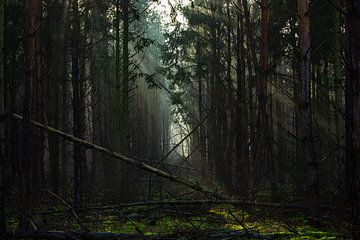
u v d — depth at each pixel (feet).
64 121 62.90
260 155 48.73
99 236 25.70
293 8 54.85
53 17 51.96
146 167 30.35
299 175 43.09
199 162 119.55
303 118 32.63
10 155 45.47
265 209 35.86
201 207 40.57
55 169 48.93
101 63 75.41
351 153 17.61
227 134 72.74
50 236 24.70
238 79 59.00
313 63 57.06
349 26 17.58
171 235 27.07
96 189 59.82
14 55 47.24
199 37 83.05
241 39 60.23
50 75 54.65
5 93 46.29
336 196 35.76
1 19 23.48
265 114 44.62
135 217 37.06
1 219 23.12
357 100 17.38
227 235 26.76
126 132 50.62
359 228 17.35
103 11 60.18
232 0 67.26
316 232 27.14
